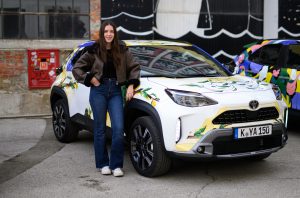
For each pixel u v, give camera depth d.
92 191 4.89
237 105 4.88
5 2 10.15
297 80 7.38
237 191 4.84
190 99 4.86
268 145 5.16
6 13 10.16
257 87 5.28
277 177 5.34
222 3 11.62
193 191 4.85
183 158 4.84
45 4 10.36
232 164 5.91
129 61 5.32
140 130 5.34
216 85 5.18
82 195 4.77
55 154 6.62
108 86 5.27
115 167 5.45
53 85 7.45
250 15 11.83
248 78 5.80
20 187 5.06
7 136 8.03
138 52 6.07
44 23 10.38
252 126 4.92
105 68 5.25
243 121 4.93
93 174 5.55
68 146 7.14
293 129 8.41
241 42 11.83
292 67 7.61
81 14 10.53
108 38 5.16
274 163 5.98
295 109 7.43
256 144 5.04
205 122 4.78
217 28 11.64
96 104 5.32
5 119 9.85
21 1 10.23
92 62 5.31
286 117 5.48
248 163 5.97
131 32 10.86
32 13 10.30
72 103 6.81
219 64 6.25
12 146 7.22
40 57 10.09
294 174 5.46
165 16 11.29
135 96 5.33
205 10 11.53
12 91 10.05
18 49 10.03
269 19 11.75
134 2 10.82
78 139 7.67
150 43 6.43
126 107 5.46
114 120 5.28
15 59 10.01
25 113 10.15
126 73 5.33
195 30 11.52
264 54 8.37
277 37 11.79
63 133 7.27
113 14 10.70
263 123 5.01
